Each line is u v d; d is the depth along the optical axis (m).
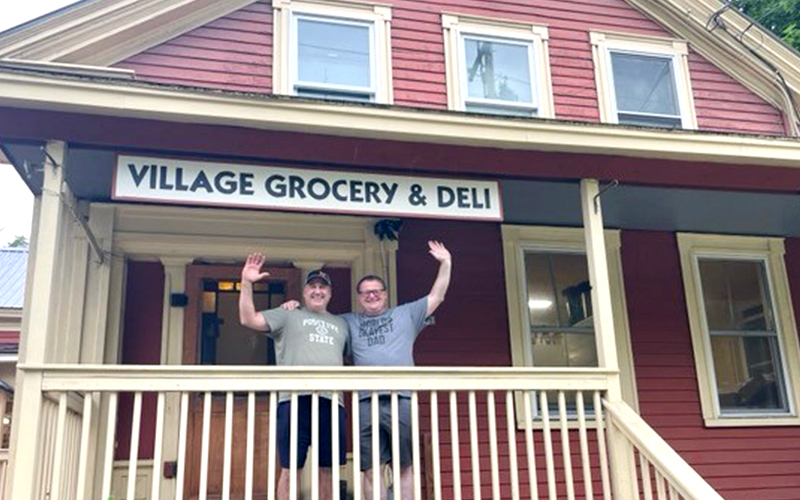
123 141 3.98
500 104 6.48
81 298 4.88
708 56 7.21
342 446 4.23
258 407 5.44
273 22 6.05
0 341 10.95
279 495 4.08
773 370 6.75
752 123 7.11
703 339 6.54
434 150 4.37
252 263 4.09
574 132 4.47
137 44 5.67
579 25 6.93
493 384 4.09
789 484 6.32
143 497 5.14
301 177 4.27
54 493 3.45
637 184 4.92
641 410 6.21
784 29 11.58
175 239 5.45
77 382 3.55
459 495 3.88
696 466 6.20
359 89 6.14
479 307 6.04
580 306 6.36
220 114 3.92
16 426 3.62
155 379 3.64
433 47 6.43
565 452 4.15
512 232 6.27
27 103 3.69
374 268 5.79
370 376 3.88
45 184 3.83
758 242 6.92
